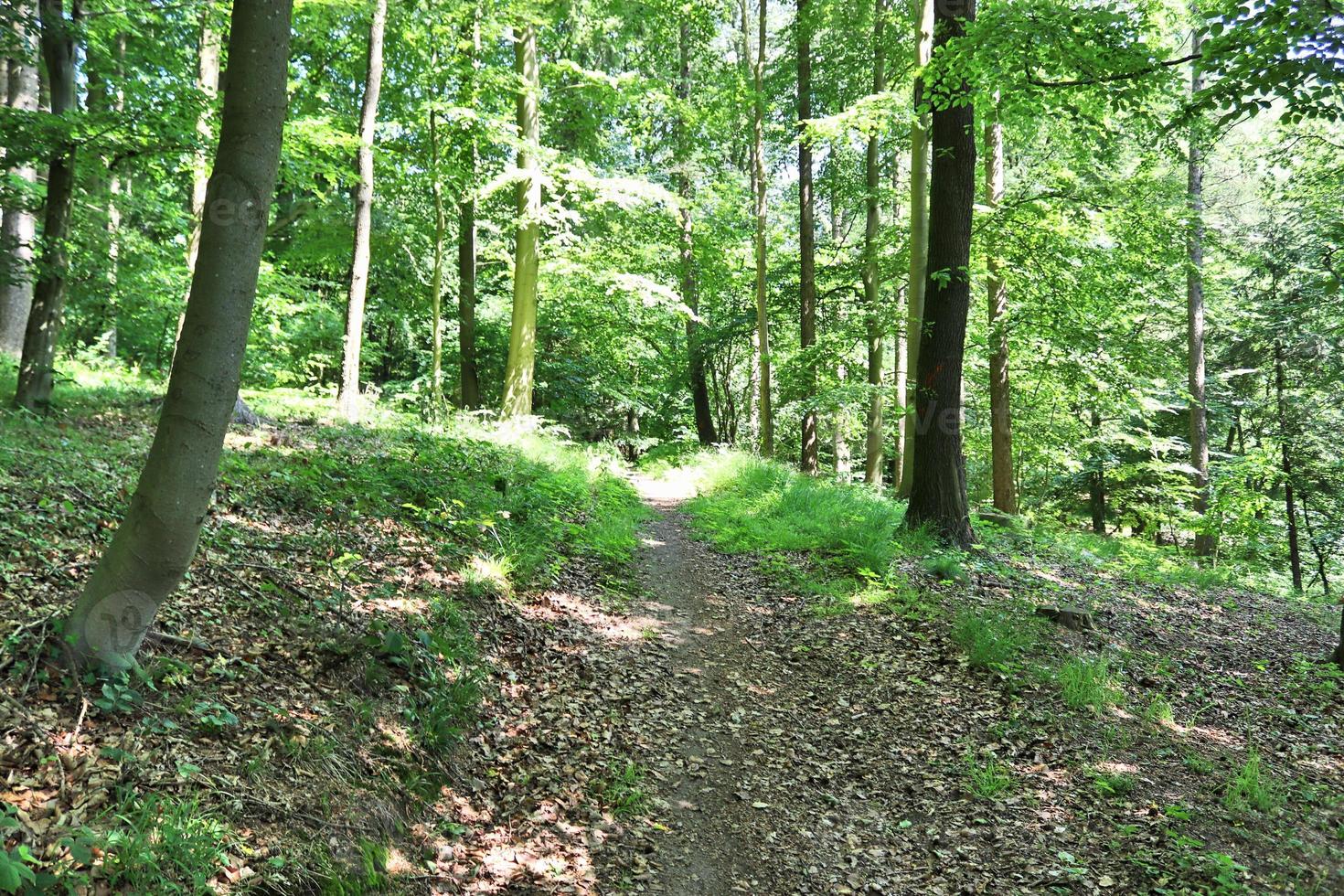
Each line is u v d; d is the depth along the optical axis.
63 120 8.43
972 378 20.78
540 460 13.24
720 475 16.12
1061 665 6.79
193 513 3.55
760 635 7.49
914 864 4.29
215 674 4.10
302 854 3.34
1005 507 16.25
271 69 3.37
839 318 21.56
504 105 16.50
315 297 19.33
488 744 4.86
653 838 4.39
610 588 8.30
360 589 5.82
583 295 21.77
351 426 12.06
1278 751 5.68
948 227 9.95
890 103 13.31
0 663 3.43
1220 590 11.39
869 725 5.84
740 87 18.77
